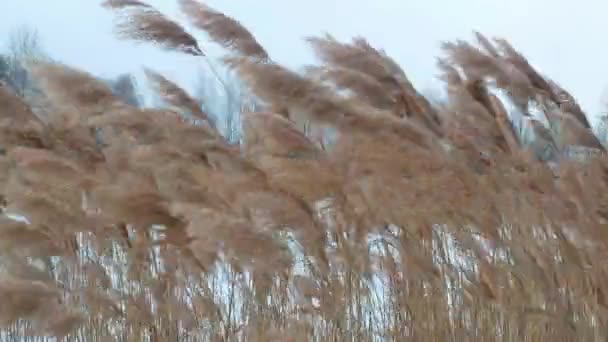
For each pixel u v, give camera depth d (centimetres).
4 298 755
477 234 935
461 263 940
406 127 920
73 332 929
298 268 916
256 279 908
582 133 977
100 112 980
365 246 922
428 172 921
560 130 1004
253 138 944
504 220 951
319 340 908
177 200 888
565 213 929
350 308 921
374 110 921
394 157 919
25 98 1006
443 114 1020
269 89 910
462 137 986
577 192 932
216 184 903
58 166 902
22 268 845
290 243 904
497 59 1030
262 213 857
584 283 927
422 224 936
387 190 919
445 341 925
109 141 1002
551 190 940
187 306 926
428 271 919
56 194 910
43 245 859
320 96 915
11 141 972
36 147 981
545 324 912
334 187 893
